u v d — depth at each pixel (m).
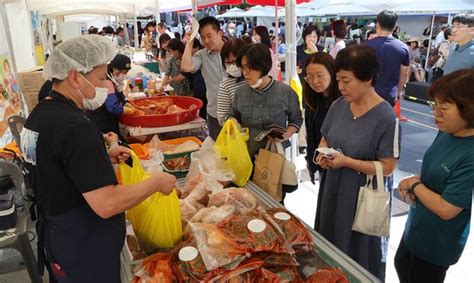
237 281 0.98
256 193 1.66
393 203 3.17
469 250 2.50
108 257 1.21
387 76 3.74
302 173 3.67
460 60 3.64
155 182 1.16
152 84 4.53
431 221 1.40
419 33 9.23
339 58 1.49
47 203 1.13
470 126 1.21
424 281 1.51
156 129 2.50
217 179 1.56
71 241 1.15
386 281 2.26
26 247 2.09
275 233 1.07
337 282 1.02
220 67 3.15
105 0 7.74
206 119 3.42
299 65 5.10
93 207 1.04
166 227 1.23
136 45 9.74
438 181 1.33
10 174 2.23
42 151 1.06
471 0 4.71
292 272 1.03
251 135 2.04
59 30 8.92
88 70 1.13
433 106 1.28
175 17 17.66
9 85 3.21
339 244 1.65
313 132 2.20
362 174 1.58
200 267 0.99
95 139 1.05
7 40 3.27
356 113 1.59
